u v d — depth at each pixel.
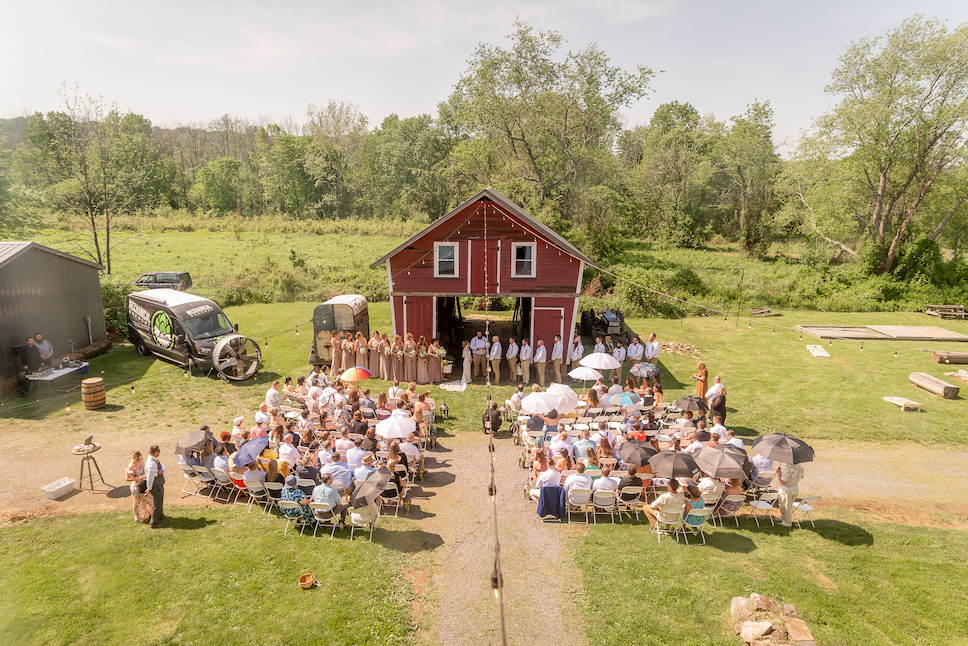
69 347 19.58
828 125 42.72
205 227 74.19
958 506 12.88
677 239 75.69
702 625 8.49
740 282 40.28
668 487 12.03
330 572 9.67
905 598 9.21
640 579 9.63
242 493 12.55
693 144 85.88
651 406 17.03
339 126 91.56
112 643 7.86
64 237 42.81
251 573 9.55
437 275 22.00
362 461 12.13
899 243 41.53
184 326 21.25
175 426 16.58
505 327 31.66
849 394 20.52
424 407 15.32
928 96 39.22
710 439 13.78
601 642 8.16
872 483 13.98
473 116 49.62
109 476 13.27
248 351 22.78
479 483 13.57
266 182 98.94
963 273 40.06
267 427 14.52
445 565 10.13
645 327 31.45
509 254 21.72
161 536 10.67
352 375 16.89
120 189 34.72
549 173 53.41
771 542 10.99
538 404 14.45
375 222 83.69
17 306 16.91
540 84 48.97
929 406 19.34
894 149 40.88
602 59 48.31
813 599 9.08
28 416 16.06
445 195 90.12
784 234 70.25
